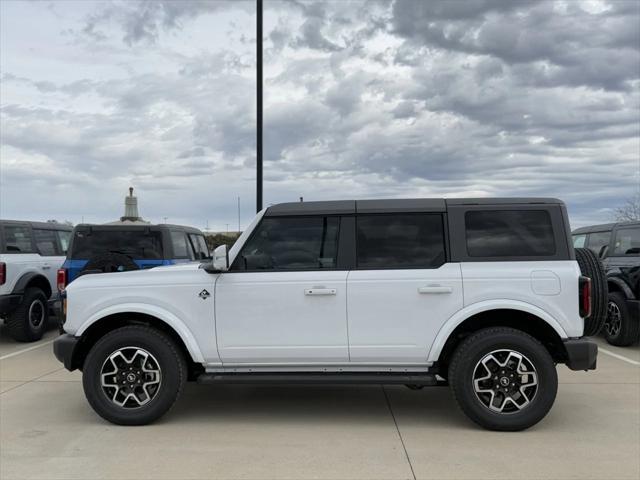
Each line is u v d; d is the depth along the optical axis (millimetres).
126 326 5043
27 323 9062
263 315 4895
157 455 4273
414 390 6199
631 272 8391
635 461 4125
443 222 4980
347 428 4914
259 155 10305
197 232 10352
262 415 5305
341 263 4949
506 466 4035
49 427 4938
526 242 4898
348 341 4844
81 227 8344
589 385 6309
